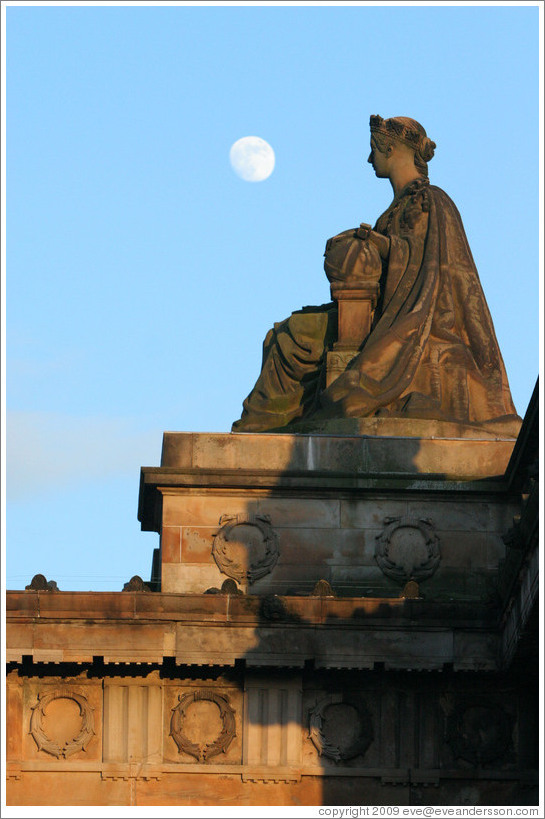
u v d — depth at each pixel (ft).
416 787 379.55
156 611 377.30
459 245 438.40
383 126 450.30
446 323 428.56
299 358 432.25
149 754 379.55
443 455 404.98
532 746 380.99
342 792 379.14
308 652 377.30
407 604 379.14
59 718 380.17
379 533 401.70
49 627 376.07
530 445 364.17
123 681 381.81
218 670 380.78
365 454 404.36
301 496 403.13
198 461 405.18
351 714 382.22
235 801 378.12
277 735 380.58
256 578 398.83
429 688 383.45
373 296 430.20
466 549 401.08
